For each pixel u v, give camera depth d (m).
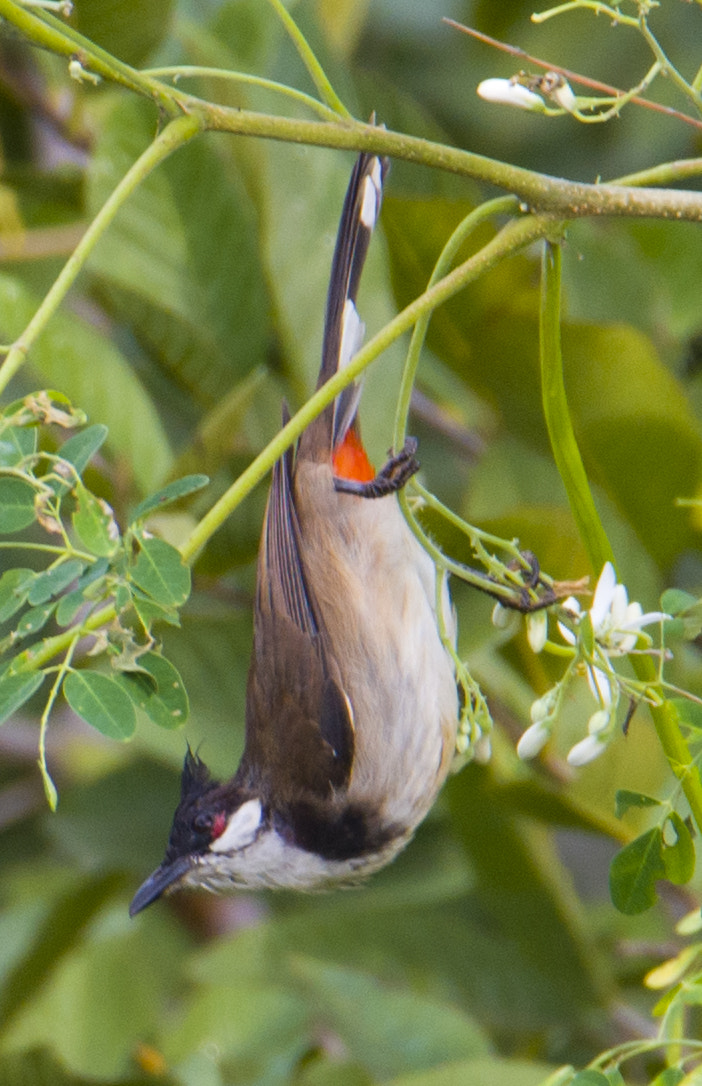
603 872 10.40
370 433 8.18
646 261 9.27
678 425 7.70
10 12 4.47
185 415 9.12
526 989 8.22
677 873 5.11
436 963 8.34
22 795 10.53
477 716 5.61
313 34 8.80
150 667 4.76
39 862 10.66
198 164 8.06
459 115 11.41
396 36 11.61
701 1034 7.96
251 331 8.21
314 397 4.93
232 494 4.83
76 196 9.09
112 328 9.54
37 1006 9.22
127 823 9.62
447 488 8.98
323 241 7.91
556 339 5.19
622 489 7.98
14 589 4.79
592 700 7.55
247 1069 8.31
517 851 7.65
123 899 10.44
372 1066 7.83
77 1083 8.00
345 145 4.82
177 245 8.14
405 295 7.89
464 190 9.05
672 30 11.09
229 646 8.09
